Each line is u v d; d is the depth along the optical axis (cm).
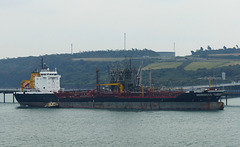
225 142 15538
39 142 15912
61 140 16150
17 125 19738
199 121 19900
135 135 16838
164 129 17975
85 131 17812
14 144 15675
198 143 15400
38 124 19888
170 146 15025
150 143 15462
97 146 15125
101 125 19162
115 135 16912
